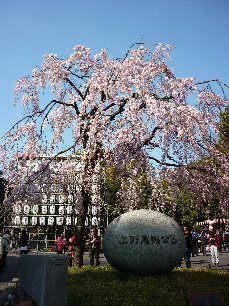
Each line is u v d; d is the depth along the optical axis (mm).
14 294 6668
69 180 14867
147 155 13125
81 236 13852
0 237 16531
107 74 14000
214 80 14031
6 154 14023
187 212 34531
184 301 7215
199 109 14078
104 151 13266
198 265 18469
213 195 15594
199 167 14695
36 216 35094
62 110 15828
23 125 14250
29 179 13719
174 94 13250
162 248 10000
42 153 14555
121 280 9633
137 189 16344
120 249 10125
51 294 6457
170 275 10234
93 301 7285
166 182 15844
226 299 7117
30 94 15086
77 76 15555
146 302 7137
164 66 14258
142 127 12594
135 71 13594
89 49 15250
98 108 13008
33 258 6836
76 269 12203
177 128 12320
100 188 16422
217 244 17844
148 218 10461
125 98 13422
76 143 14031
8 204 13391
